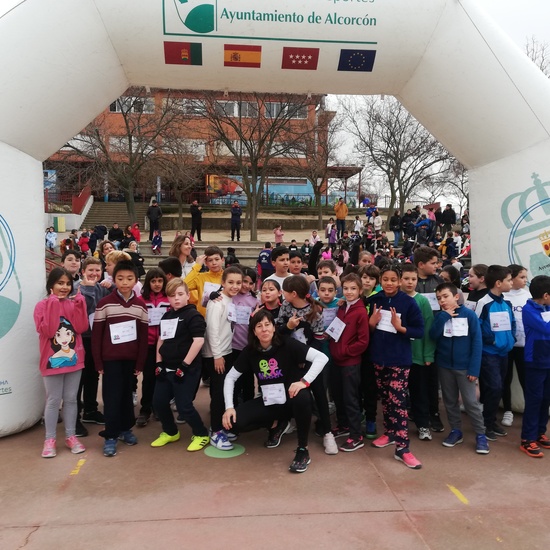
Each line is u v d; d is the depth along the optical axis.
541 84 4.33
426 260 4.45
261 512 2.83
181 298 3.75
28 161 4.13
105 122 25.61
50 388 3.62
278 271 4.64
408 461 3.44
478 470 3.39
